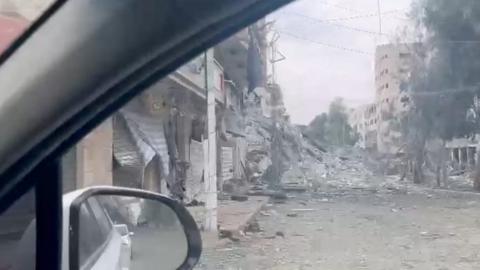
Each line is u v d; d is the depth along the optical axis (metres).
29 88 1.29
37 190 1.49
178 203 2.86
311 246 11.11
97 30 1.21
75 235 2.08
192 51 1.22
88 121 1.34
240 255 10.07
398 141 37.62
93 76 1.25
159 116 13.53
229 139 26.12
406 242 11.89
